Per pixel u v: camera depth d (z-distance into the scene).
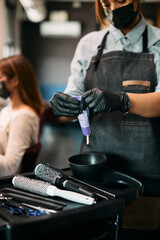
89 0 7.62
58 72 8.11
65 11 7.77
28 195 0.89
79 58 1.34
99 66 1.26
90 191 0.88
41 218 0.71
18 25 7.31
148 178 1.21
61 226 0.73
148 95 1.07
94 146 1.26
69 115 1.00
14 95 1.69
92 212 0.77
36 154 1.65
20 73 1.67
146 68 1.20
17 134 1.58
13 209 0.79
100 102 0.93
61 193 0.87
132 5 1.15
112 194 0.86
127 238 1.16
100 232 0.82
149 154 1.20
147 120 1.20
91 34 1.36
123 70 1.22
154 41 1.22
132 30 1.23
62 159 4.13
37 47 8.00
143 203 1.20
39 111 1.78
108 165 1.24
